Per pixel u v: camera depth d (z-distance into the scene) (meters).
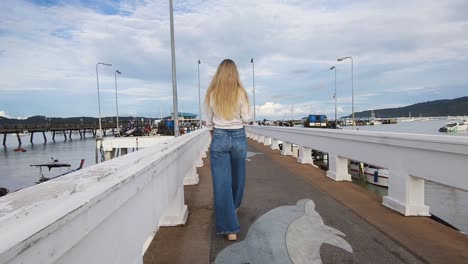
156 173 2.63
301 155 9.87
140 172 2.12
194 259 3.28
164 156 2.93
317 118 43.47
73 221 1.27
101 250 1.58
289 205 5.10
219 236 3.88
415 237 3.70
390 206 4.75
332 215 4.56
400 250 3.38
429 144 3.79
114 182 1.68
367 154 5.41
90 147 75.19
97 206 1.48
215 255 3.36
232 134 3.76
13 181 33.91
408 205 4.41
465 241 3.56
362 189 6.11
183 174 4.48
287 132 11.73
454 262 3.09
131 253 2.04
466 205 14.93
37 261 1.04
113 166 2.00
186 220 4.46
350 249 3.43
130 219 2.03
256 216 4.57
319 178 7.28
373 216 4.45
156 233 4.00
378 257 3.24
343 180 6.90
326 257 3.26
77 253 1.34
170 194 3.38
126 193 1.90
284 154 12.37
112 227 1.72
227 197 3.73
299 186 6.49
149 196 2.49
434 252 3.31
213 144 3.76
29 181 33.97
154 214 2.64
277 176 7.65
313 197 5.57
